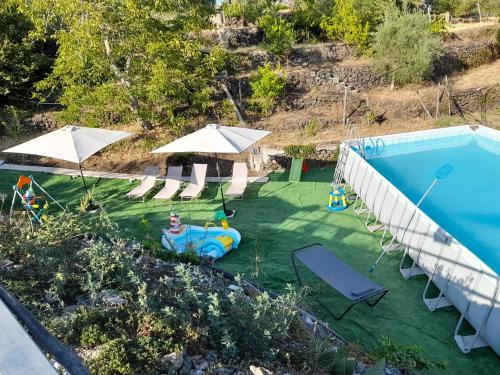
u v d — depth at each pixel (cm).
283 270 981
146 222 1153
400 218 1038
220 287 632
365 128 1852
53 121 1925
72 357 130
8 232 791
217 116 1920
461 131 1656
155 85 1578
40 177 1583
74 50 1542
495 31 2362
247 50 2236
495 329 712
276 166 1581
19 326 130
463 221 1096
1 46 1867
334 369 563
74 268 693
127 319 559
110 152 1734
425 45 1998
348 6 2241
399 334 790
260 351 533
